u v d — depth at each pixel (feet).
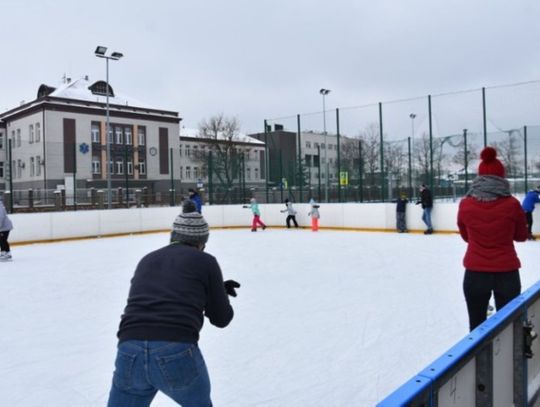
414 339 15.52
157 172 137.28
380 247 39.99
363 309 19.40
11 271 30.76
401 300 20.88
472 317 11.68
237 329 16.84
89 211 52.60
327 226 59.41
